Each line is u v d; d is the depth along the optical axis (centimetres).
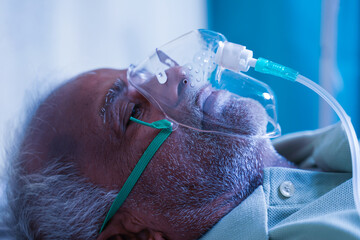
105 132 96
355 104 184
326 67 186
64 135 98
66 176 98
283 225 84
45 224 100
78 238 101
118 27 182
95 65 175
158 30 192
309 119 196
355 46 181
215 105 93
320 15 187
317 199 87
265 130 95
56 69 155
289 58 195
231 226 90
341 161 105
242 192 97
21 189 101
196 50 93
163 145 95
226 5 203
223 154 95
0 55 155
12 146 109
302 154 132
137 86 94
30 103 111
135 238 103
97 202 99
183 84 92
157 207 97
